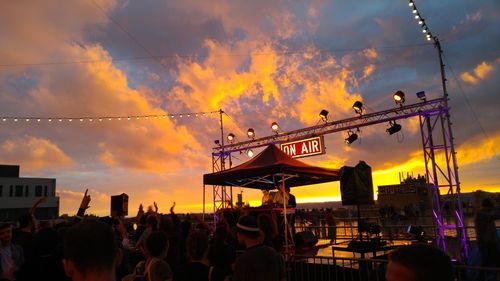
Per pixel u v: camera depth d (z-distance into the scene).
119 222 7.43
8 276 5.35
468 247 12.42
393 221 22.47
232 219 8.03
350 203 9.05
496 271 5.28
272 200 11.11
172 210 6.78
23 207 61.00
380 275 8.03
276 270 3.33
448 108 14.04
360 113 16.62
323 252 12.80
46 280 3.90
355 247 8.74
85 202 6.17
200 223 7.94
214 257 4.89
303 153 18.41
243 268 3.29
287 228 10.16
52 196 65.25
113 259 2.05
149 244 3.97
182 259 5.57
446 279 1.45
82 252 1.95
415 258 1.47
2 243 5.49
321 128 18.06
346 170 9.16
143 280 3.81
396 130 15.59
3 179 59.28
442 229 13.48
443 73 14.22
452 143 13.77
